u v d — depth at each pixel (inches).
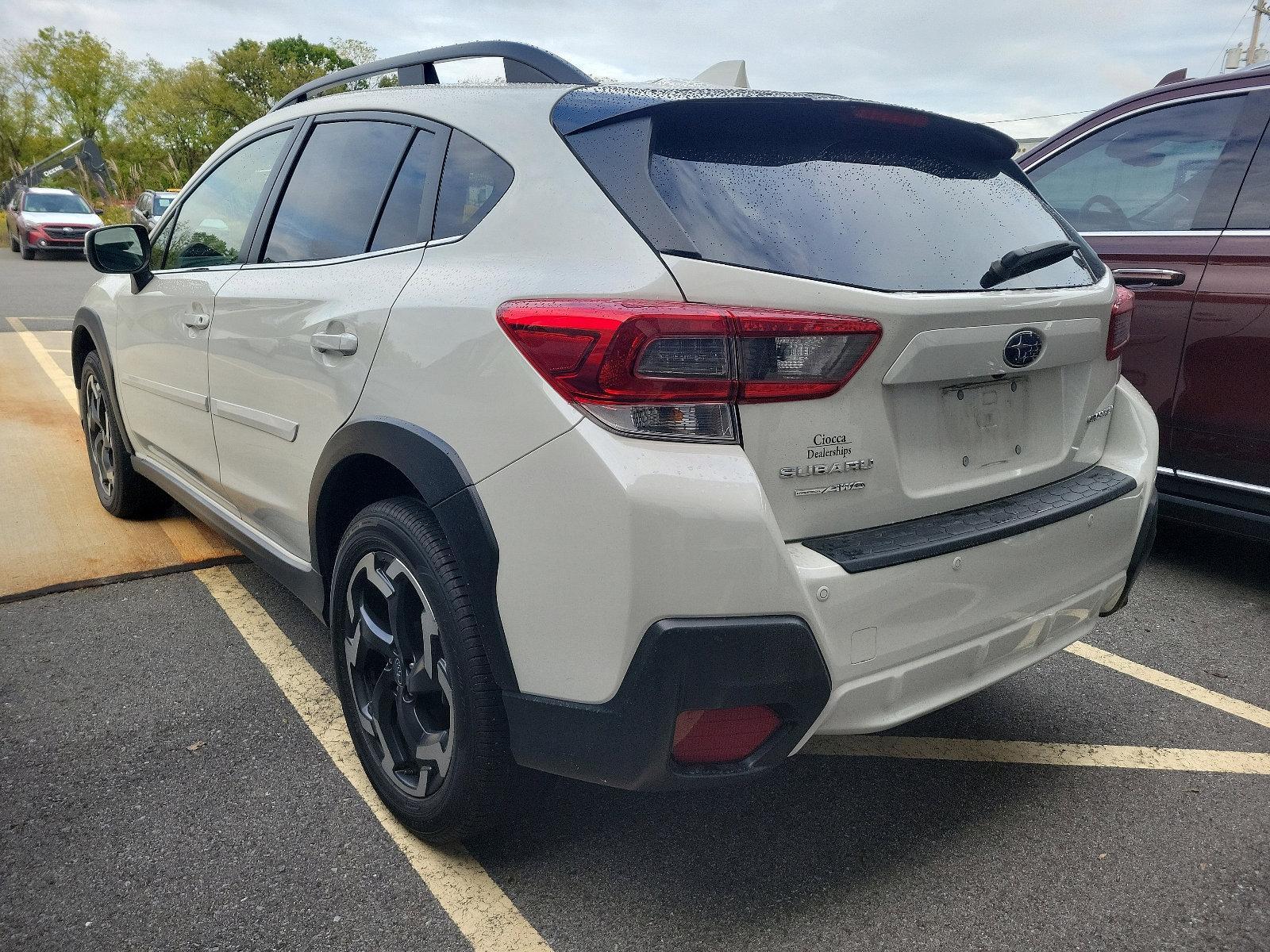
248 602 132.6
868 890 78.4
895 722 70.6
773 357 63.3
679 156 70.2
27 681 109.7
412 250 85.0
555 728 67.4
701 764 65.4
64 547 150.6
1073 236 90.3
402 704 80.3
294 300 95.6
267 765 94.0
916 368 68.3
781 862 81.9
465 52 95.9
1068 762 98.5
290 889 76.7
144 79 2539.4
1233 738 104.0
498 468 68.1
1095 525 82.4
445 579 72.7
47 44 2345.0
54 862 79.1
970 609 72.4
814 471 66.3
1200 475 139.7
